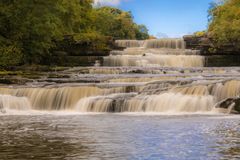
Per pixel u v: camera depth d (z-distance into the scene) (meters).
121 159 11.79
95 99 29.02
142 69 45.06
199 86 28.88
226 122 20.62
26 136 16.09
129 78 35.75
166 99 27.98
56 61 57.53
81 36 58.47
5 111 29.11
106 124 20.19
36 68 49.00
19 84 35.47
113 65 55.59
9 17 53.50
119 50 60.72
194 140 14.87
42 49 56.09
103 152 12.75
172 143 14.25
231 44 57.66
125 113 27.08
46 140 15.05
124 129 18.09
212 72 43.88
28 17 54.06
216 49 57.75
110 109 28.36
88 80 35.34
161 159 11.77
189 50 59.22
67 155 12.31
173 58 55.12
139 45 64.12
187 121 21.27
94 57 56.28
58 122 21.38
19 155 12.31
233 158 11.80
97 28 84.81
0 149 13.26
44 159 11.77
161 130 17.66
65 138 15.53
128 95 29.11
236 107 26.42
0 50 51.62
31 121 22.02
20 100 30.77
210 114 25.61
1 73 41.75
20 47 54.22
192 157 11.98
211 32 60.41
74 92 30.66
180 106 27.72
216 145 13.81
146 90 29.73
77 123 20.80
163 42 63.59
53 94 30.89
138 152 12.73
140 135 16.20
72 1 66.06
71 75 40.84
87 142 14.57
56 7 58.44
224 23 60.12
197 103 27.66
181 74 38.94
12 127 19.19
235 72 43.25
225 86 28.86
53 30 56.81
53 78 38.94
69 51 58.19
